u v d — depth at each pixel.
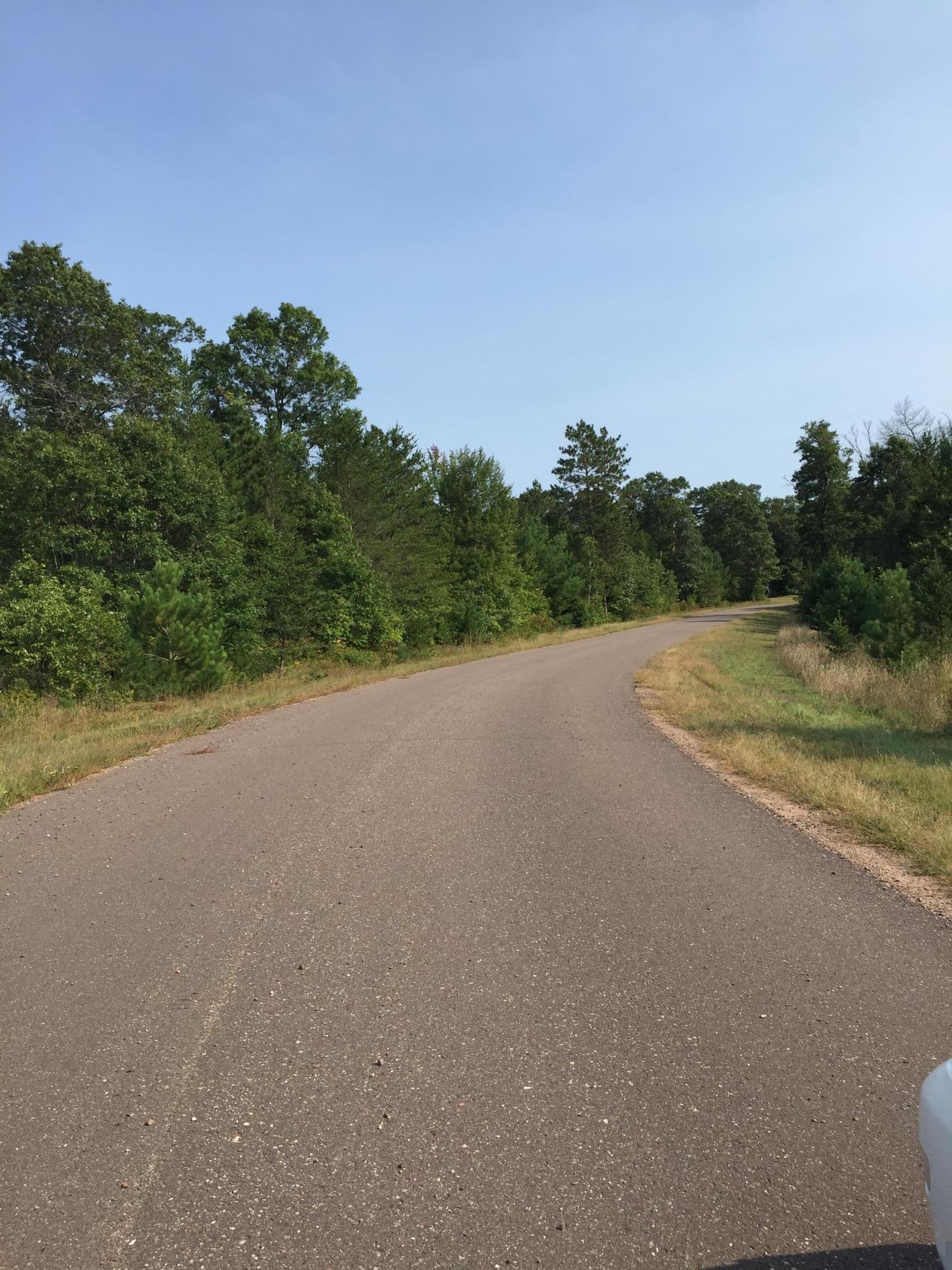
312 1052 3.50
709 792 8.49
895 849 6.38
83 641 17.31
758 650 34.41
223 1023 3.77
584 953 4.51
